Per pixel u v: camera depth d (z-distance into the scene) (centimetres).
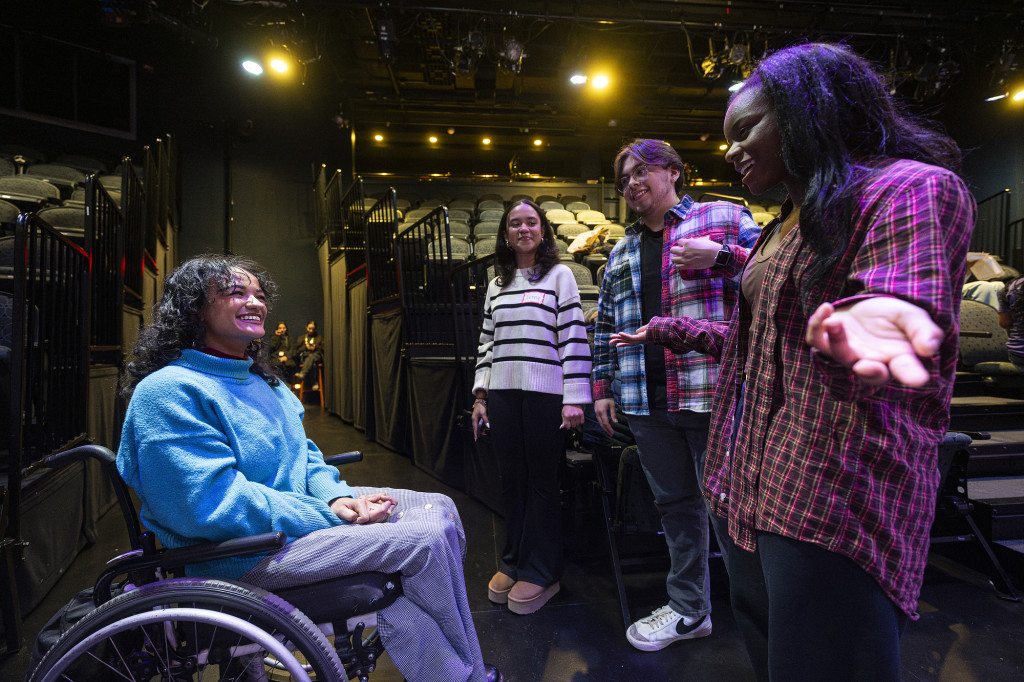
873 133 71
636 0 752
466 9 730
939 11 748
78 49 846
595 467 230
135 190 448
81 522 273
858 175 68
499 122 1116
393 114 1088
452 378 366
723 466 94
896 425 70
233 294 129
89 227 297
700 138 1156
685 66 952
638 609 216
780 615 75
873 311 48
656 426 183
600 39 854
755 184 84
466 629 130
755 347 84
